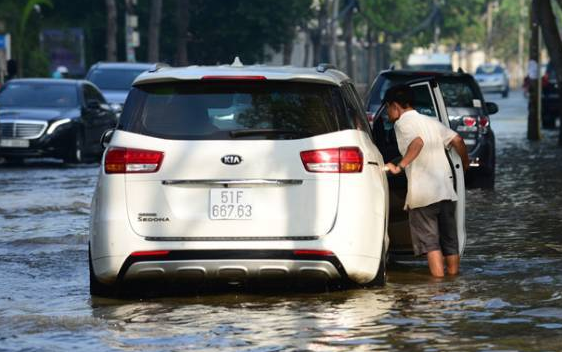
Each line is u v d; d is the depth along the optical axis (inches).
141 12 4377.5
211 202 633.6
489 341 536.7
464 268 764.0
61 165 1854.1
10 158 1920.5
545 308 615.2
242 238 631.8
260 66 684.7
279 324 577.9
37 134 1807.3
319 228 634.8
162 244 634.2
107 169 644.1
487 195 1266.0
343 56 7185.0
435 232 733.3
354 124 660.1
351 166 639.8
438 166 728.3
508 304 628.7
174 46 4483.3
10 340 549.0
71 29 3639.3
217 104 645.3
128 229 636.7
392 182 783.1
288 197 634.2
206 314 606.9
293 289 679.7
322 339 542.6
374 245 648.4
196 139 637.9
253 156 634.2
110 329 572.1
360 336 548.1
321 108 645.9
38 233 962.1
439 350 518.9
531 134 2374.5
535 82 2364.7
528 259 803.4
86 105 1920.5
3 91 1910.7
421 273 747.4
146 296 668.7
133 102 651.5
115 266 639.1
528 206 1146.7
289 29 4503.0
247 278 638.5
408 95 732.0
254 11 4399.6
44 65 3585.1
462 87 1350.9
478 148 1333.7
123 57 4451.3
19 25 3531.0
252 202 633.0
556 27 2079.2
